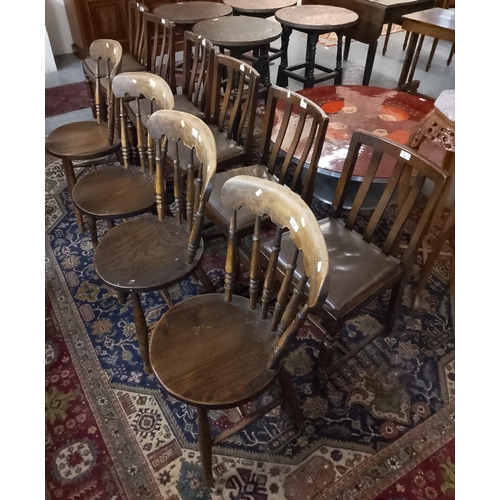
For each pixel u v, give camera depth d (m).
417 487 1.29
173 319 1.21
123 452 1.38
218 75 1.99
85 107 3.46
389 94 2.36
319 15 3.21
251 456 1.37
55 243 2.18
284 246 1.45
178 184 1.47
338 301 1.27
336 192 1.55
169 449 1.38
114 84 1.68
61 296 1.91
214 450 1.38
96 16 3.99
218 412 1.49
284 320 1.07
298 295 1.03
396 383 1.57
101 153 1.92
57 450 1.38
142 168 1.79
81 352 1.68
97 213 1.57
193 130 1.31
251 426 1.44
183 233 1.50
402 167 1.32
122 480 1.31
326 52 4.67
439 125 1.67
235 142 2.00
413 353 1.67
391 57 4.57
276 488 1.29
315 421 1.46
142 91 1.65
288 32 3.40
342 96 2.33
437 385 1.56
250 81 1.77
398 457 1.36
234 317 1.22
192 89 2.31
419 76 4.11
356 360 1.64
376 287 1.34
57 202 2.44
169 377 1.05
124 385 1.56
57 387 1.56
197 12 3.15
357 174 1.71
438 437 1.41
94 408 1.50
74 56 4.44
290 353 1.68
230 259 1.21
